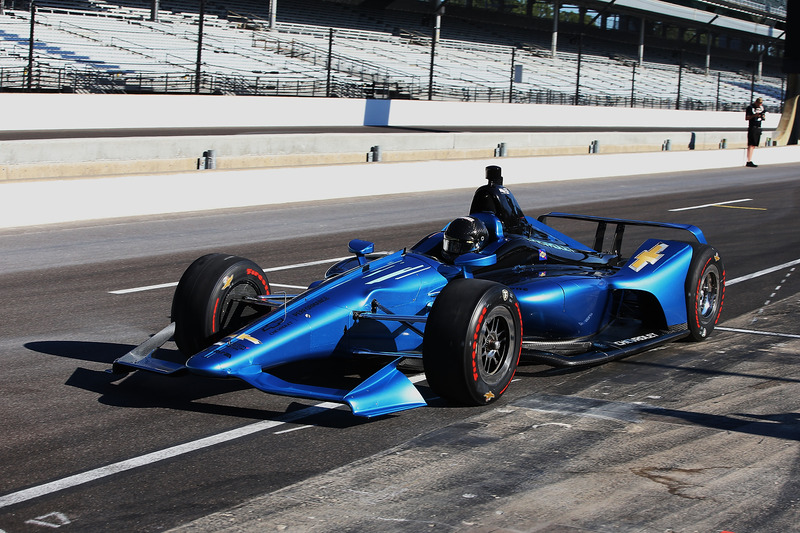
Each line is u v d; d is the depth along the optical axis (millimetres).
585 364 5637
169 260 10305
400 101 34906
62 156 18156
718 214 15906
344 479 4066
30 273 9391
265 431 4707
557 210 16203
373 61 45688
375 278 5504
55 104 25203
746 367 6141
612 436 4664
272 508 3752
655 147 35062
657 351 6582
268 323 5070
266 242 11766
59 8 38312
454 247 5926
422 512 3713
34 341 6672
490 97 46125
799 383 5746
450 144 27188
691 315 6770
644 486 4000
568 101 50219
